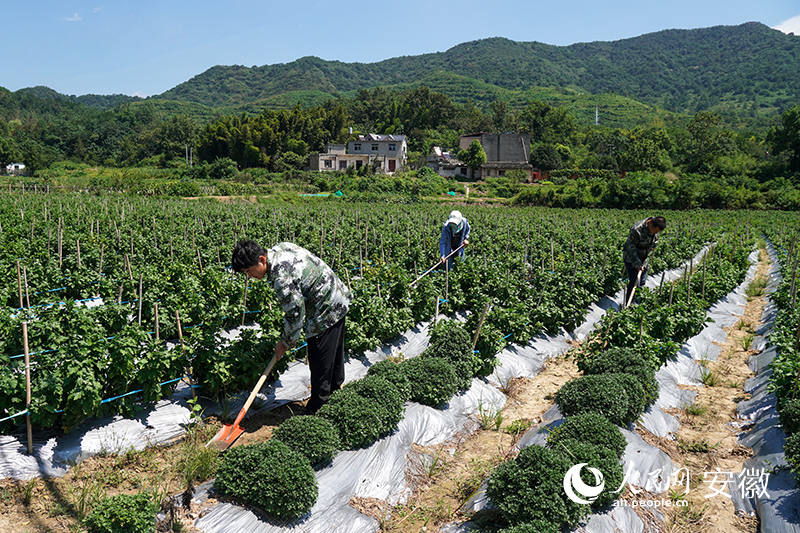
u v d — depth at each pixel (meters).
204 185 66.50
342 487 6.04
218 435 6.46
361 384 7.32
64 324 7.71
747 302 17.73
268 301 10.74
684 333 11.34
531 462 5.61
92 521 4.67
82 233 18.14
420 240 21.50
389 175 83.31
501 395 9.16
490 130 148.38
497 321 10.80
